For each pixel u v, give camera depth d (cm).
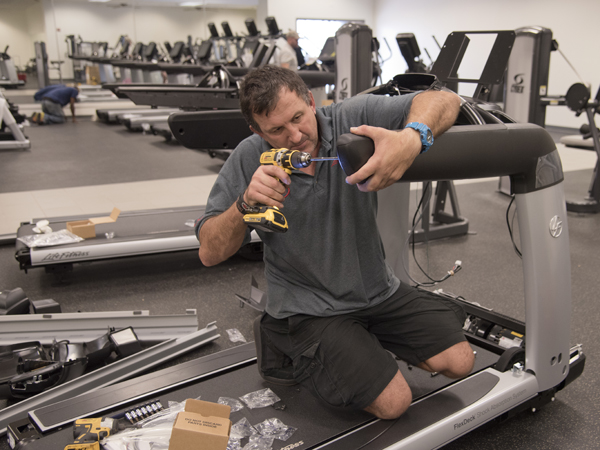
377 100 140
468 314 195
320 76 596
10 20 1027
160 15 1066
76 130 908
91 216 334
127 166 598
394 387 135
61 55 1038
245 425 139
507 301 253
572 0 789
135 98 353
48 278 291
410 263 306
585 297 254
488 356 171
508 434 157
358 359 133
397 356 156
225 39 873
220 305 255
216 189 142
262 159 116
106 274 299
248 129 225
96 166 596
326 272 141
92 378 174
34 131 887
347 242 141
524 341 173
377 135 106
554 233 145
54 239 277
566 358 162
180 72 770
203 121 216
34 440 134
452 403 145
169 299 263
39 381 168
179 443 113
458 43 237
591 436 156
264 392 155
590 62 777
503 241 347
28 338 193
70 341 197
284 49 647
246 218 115
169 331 210
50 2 1005
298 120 124
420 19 1116
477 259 313
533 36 410
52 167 588
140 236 288
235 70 629
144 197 458
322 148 135
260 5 1133
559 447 151
